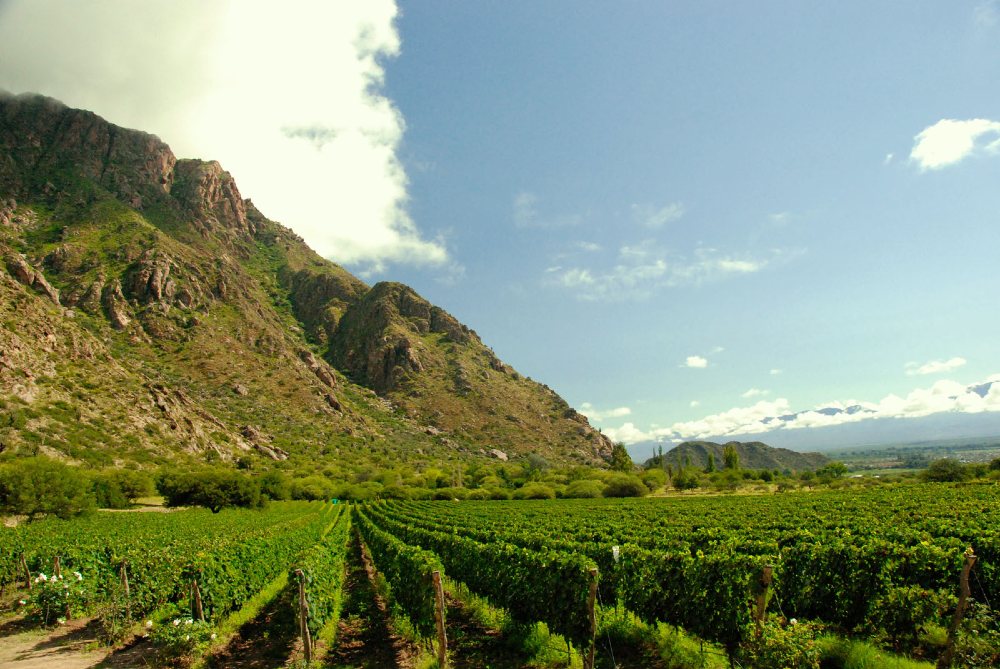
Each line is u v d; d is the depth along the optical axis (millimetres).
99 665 12242
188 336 176875
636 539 23375
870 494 52438
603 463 188625
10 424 75000
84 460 75875
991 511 27438
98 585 16234
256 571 18609
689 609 11719
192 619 13023
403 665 12656
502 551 16469
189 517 51969
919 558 12219
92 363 107438
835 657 10328
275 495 96500
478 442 196625
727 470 116688
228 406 152625
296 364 198375
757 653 8172
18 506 43000
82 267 182375
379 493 107750
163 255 198250
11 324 96812
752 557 11000
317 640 14438
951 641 8750
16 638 14656
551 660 12117
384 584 23281
